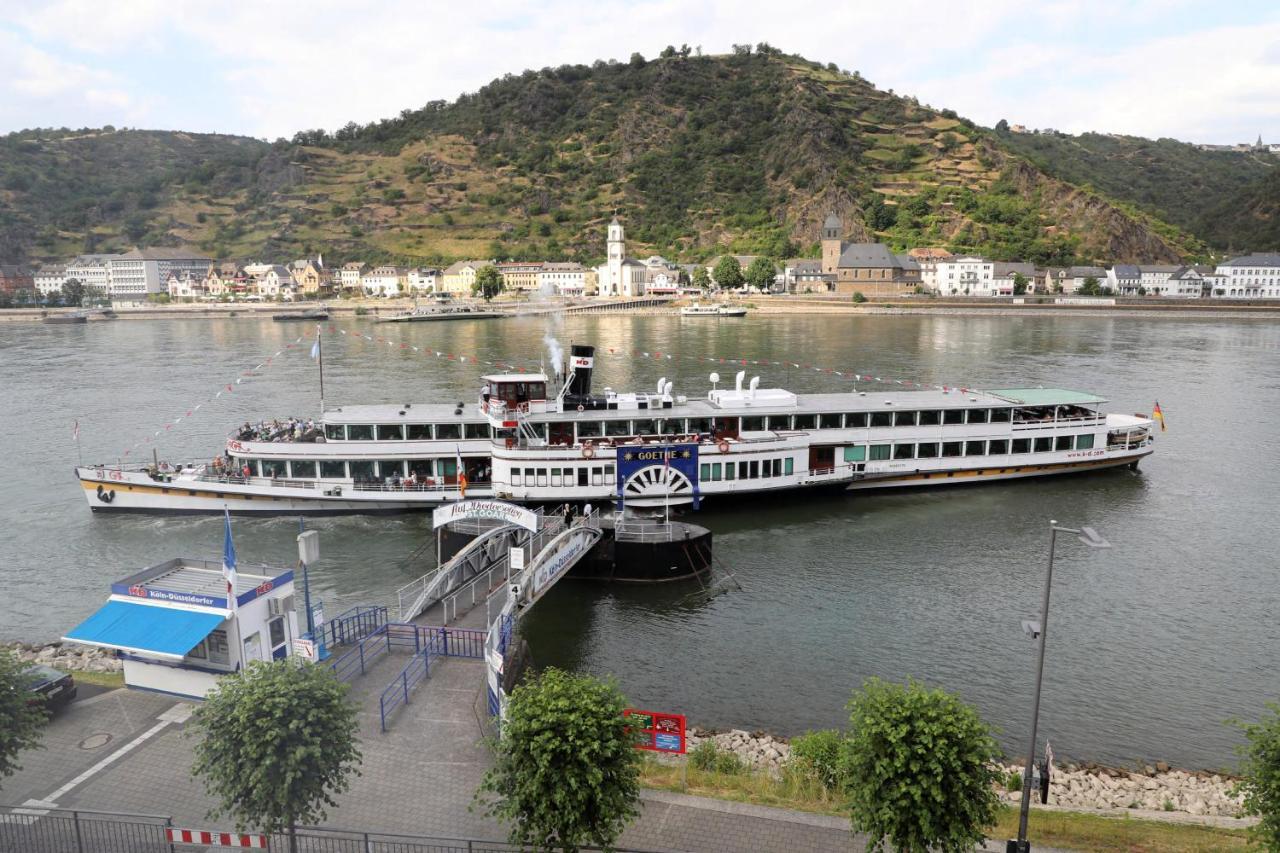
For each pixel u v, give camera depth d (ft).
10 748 90.27
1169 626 176.04
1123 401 414.41
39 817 90.33
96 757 104.63
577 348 251.60
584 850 87.20
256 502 242.99
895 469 263.08
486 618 151.53
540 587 166.71
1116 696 149.07
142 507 245.65
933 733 80.38
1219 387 451.12
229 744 80.23
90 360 597.93
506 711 88.53
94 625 116.57
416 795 96.68
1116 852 92.58
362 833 82.28
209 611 116.16
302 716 81.25
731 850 88.89
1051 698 148.05
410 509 246.06
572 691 85.25
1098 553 216.54
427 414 254.68
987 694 149.28
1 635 172.04
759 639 169.89
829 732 117.39
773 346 643.86
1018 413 279.69
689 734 133.18
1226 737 137.18
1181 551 218.18
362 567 206.59
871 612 182.50
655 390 436.76
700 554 201.98
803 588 195.31
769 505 255.09
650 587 195.93
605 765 81.76
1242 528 235.40
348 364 559.79
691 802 98.22
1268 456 313.94
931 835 78.38
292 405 407.64
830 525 237.66
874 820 80.79
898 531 232.94
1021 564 209.56
